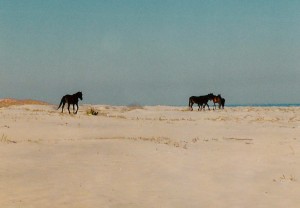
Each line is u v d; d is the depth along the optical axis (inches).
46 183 419.5
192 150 724.0
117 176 470.6
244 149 742.5
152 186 431.2
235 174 507.5
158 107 2829.7
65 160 556.4
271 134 1025.5
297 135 989.2
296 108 2541.8
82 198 367.9
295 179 477.1
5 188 393.1
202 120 1550.2
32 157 567.2
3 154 581.9
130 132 1067.3
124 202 362.3
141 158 606.9
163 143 810.2
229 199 386.0
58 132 1001.5
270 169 541.6
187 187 433.1
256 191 418.6
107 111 2151.8
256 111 2098.9
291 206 360.8
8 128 1021.2
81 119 1339.8
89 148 674.2
